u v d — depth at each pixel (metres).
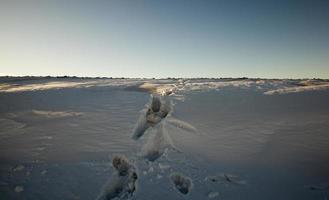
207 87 19.16
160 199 6.66
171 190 7.00
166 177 7.53
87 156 8.59
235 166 7.95
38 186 7.17
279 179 7.24
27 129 11.27
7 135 10.65
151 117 11.95
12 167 8.10
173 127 10.83
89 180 7.39
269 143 9.24
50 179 7.46
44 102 16.61
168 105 13.86
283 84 20.67
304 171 7.50
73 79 38.75
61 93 19.70
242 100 14.59
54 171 7.82
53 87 23.70
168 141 9.63
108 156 8.55
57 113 13.62
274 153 8.55
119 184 7.27
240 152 8.75
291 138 9.50
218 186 7.07
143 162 8.27
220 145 9.27
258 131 10.28
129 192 7.00
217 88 18.48
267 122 11.20
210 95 15.88
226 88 18.36
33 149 9.23
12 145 9.61
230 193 6.78
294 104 13.48
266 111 12.66
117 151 8.88
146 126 11.06
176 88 18.98
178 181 7.37
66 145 9.44
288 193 6.66
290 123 10.93
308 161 7.95
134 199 6.70
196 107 13.55
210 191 6.89
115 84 24.69
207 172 7.70
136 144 9.39
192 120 11.62
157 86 20.94
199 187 7.07
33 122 12.23
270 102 14.02
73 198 6.73
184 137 9.93
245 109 13.08
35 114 13.63
